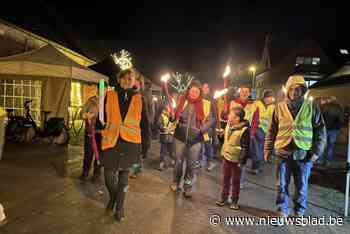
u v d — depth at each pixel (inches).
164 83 216.7
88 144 227.8
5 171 246.4
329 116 352.2
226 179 192.9
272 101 285.4
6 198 187.9
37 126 397.4
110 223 160.2
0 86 421.1
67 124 390.9
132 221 164.1
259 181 263.1
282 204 176.4
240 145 185.6
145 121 167.5
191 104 204.1
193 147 203.5
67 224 156.8
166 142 275.7
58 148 351.6
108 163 161.8
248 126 187.0
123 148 160.2
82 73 405.7
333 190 244.8
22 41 594.9
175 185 219.5
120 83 166.4
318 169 307.6
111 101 163.2
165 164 284.2
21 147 343.9
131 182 237.1
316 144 168.2
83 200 190.9
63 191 205.8
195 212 181.8
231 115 191.8
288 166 174.9
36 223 156.4
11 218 160.9
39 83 418.0
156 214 175.6
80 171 258.8
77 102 577.6
